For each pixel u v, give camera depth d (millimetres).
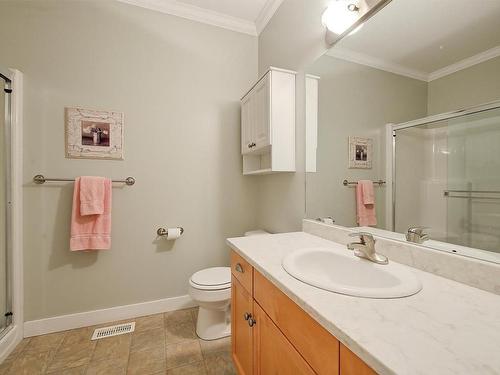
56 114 1719
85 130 1780
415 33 921
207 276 1692
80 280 1786
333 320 544
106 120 1836
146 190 1955
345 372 515
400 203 993
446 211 820
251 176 2297
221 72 2193
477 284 712
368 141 1143
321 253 1104
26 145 1652
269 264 945
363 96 1163
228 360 1455
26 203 1654
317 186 1490
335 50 1331
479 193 729
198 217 2123
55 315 1727
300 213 1658
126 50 1893
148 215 1964
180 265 2066
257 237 1417
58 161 1722
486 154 713
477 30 734
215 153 2174
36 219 1678
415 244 911
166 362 1435
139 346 1572
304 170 1610
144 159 1946
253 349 1032
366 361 443
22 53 1644
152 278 1984
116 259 1878
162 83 1997
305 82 1592
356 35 1185
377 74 1087
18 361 1430
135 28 1918
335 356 546
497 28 690
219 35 2186
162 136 1998
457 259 761
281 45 1897
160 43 1989
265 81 1675
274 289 844
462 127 773
